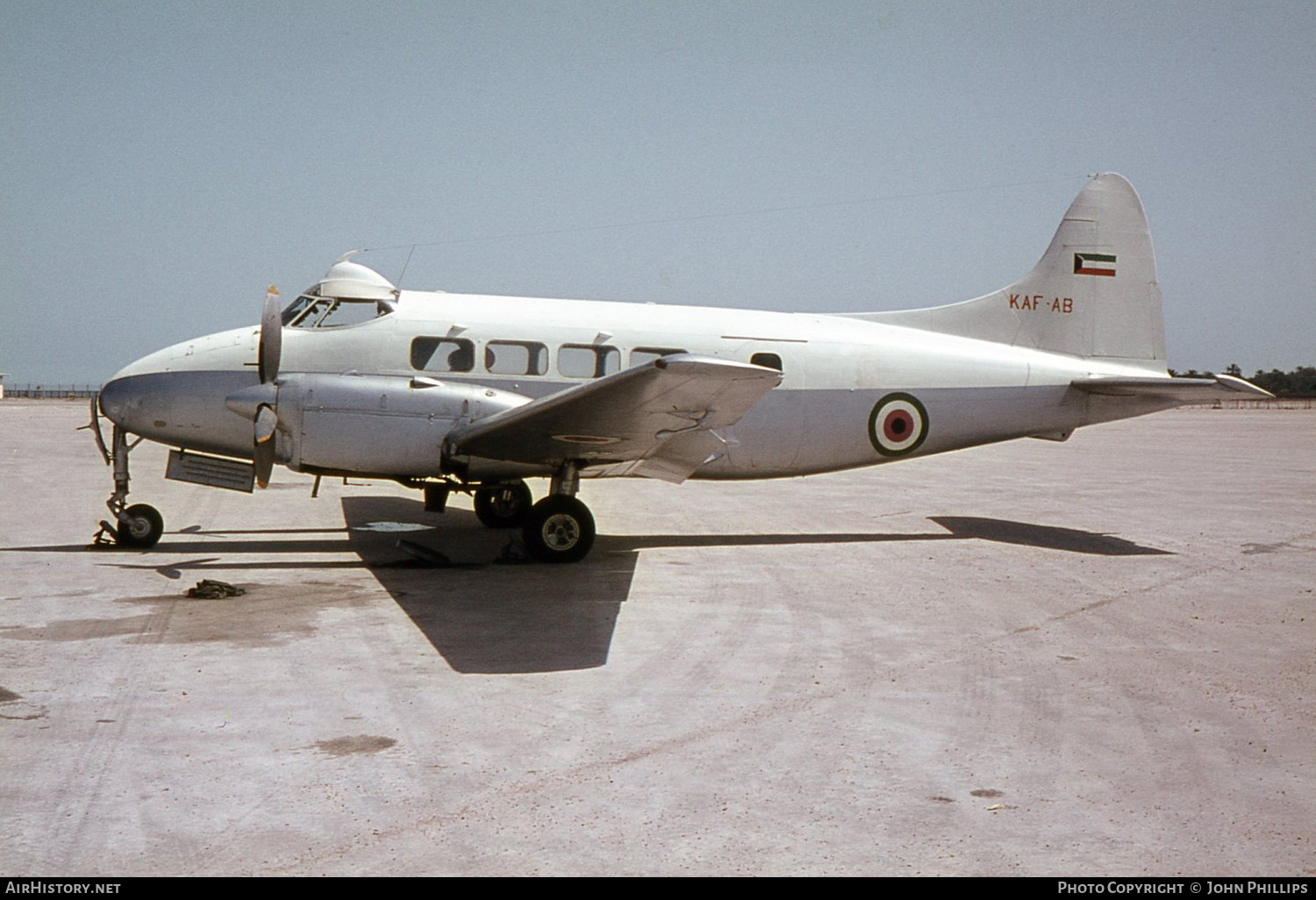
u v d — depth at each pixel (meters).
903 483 22.86
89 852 4.25
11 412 58.09
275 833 4.47
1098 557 12.57
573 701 6.49
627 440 10.81
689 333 13.36
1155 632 8.61
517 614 9.00
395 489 19.52
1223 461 29.95
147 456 26.94
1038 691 6.84
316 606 9.20
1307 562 12.23
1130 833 4.60
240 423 12.34
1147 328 15.01
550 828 4.58
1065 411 14.47
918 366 13.98
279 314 11.56
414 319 12.69
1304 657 7.79
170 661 7.23
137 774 5.12
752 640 8.16
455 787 5.04
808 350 13.65
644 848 4.39
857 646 8.00
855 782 5.18
